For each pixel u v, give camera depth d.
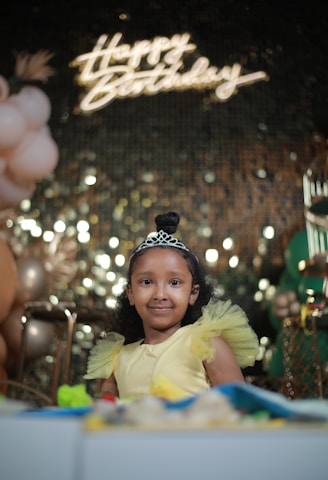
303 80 3.92
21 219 3.62
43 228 3.63
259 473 0.30
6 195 2.64
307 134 3.85
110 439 0.30
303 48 3.97
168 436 0.30
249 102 3.88
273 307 3.04
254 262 3.63
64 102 3.86
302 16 4.03
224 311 0.98
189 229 3.67
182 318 1.03
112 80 3.87
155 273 0.99
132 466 0.30
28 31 3.98
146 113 3.86
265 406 0.41
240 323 0.96
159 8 4.03
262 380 2.43
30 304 2.36
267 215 3.71
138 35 3.97
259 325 3.49
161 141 3.82
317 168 3.35
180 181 3.76
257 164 3.79
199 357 0.93
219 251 3.64
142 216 3.69
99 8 4.02
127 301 1.13
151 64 3.89
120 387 0.99
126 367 1.00
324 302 2.36
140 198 3.72
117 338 1.10
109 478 0.30
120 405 0.46
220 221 3.69
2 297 2.37
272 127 3.85
